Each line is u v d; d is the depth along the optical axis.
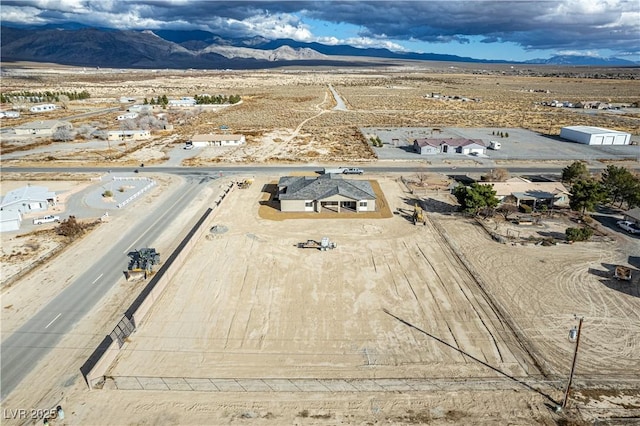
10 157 88.62
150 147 98.06
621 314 34.84
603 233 50.44
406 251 46.06
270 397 26.58
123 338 31.98
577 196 54.12
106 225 53.50
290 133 111.94
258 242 48.28
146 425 24.66
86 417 25.19
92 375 27.47
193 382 27.83
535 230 51.56
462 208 56.62
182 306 36.09
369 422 24.80
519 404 26.00
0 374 28.66
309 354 30.36
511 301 36.66
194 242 47.19
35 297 37.62
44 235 50.47
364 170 78.06
